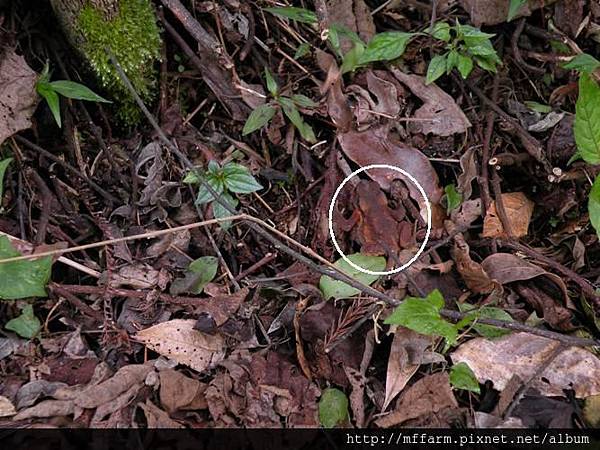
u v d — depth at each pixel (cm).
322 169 66
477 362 56
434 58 64
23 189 61
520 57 70
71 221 62
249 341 57
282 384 55
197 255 62
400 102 66
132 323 57
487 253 64
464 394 56
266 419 53
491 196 65
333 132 66
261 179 66
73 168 63
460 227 63
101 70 61
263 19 69
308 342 57
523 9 69
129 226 62
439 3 71
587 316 60
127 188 64
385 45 64
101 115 66
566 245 65
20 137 61
